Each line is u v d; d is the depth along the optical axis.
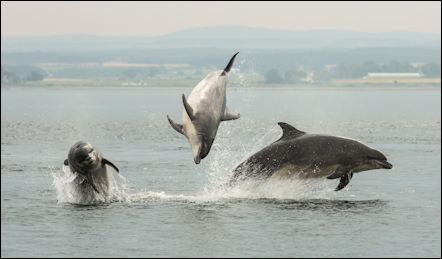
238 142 191.00
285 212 84.81
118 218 81.75
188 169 126.06
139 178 114.12
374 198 94.94
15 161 139.12
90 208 87.00
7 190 100.31
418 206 89.12
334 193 98.25
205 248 70.38
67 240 73.00
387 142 186.62
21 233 75.56
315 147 92.94
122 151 160.50
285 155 93.25
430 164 132.38
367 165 93.44
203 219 81.19
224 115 84.56
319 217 82.44
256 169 94.25
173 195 95.94
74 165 89.56
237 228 77.38
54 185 105.06
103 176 91.50
